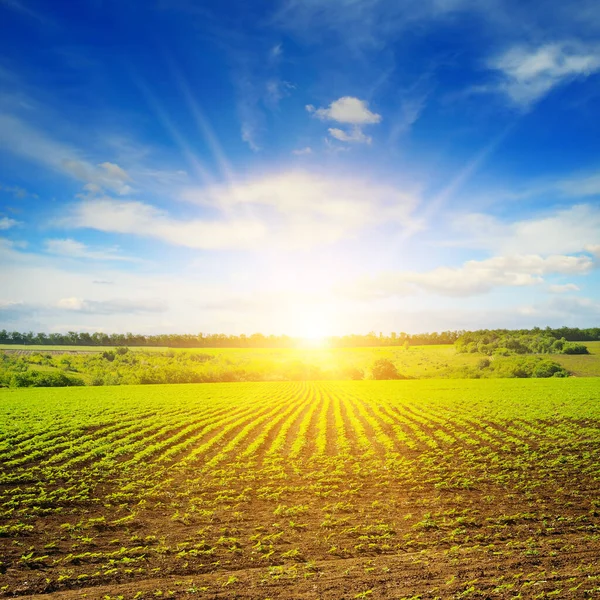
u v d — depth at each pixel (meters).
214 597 11.66
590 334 185.75
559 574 12.45
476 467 25.73
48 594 12.13
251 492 21.77
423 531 16.83
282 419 44.12
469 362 162.12
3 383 95.38
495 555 14.20
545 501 20.12
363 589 11.93
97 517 18.38
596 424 37.75
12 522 17.48
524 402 52.69
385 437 33.88
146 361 158.25
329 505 19.88
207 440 33.34
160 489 22.03
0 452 27.58
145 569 13.68
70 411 44.69
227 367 138.25
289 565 13.88
